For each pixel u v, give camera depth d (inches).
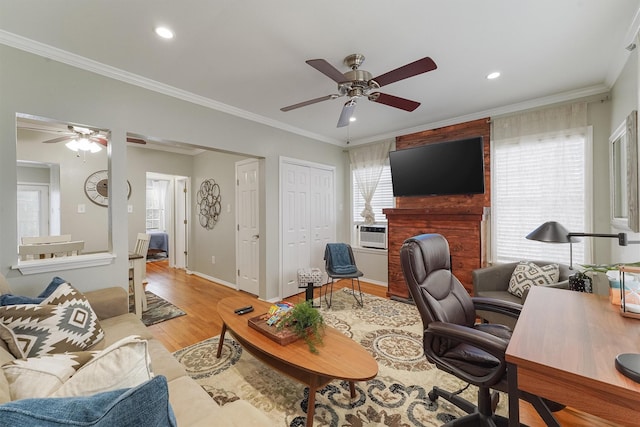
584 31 74.8
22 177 200.4
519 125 124.4
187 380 53.4
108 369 32.0
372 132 170.6
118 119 95.0
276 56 86.5
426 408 67.6
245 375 81.9
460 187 134.6
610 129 104.1
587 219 109.3
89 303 72.6
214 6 65.3
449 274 72.6
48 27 72.4
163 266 246.4
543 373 36.1
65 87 84.7
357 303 143.3
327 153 184.9
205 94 114.0
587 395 33.4
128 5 64.8
